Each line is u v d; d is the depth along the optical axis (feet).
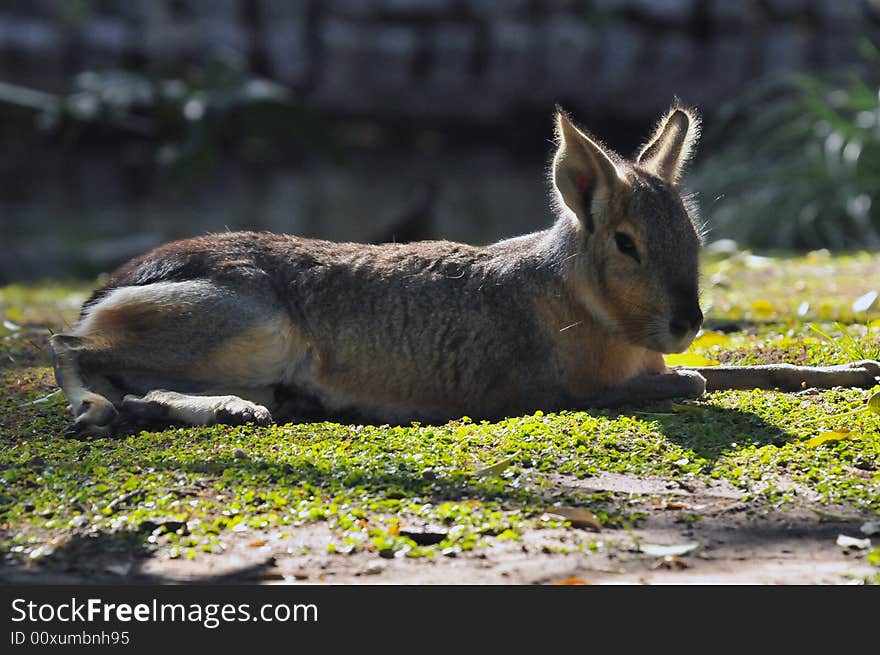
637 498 23.91
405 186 87.76
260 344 31.94
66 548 21.94
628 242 30.19
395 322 32.37
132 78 82.58
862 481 24.21
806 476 24.68
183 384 32.17
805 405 29.55
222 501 23.86
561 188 30.94
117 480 25.00
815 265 56.90
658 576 20.25
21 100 81.51
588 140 30.25
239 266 32.48
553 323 31.76
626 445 26.89
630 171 31.19
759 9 86.28
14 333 43.52
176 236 82.07
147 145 90.02
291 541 21.93
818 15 85.66
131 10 87.20
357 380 32.71
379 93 86.28
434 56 84.53
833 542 21.66
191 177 80.79
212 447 27.45
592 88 85.10
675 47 84.33
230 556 21.40
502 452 26.50
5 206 84.94
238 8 86.53
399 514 22.98
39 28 84.17
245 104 80.64
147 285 32.22
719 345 37.06
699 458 25.94
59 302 54.03
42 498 24.26
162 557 21.47
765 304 42.78
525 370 32.07
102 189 87.20
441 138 91.71
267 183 88.17
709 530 22.34
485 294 32.45
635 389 31.40
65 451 27.61
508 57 84.02
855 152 71.67
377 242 81.00
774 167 75.92
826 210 72.43
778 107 78.18
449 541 21.63
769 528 22.38
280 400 33.01
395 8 85.30
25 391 34.47
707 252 61.67
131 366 31.58
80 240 79.66
